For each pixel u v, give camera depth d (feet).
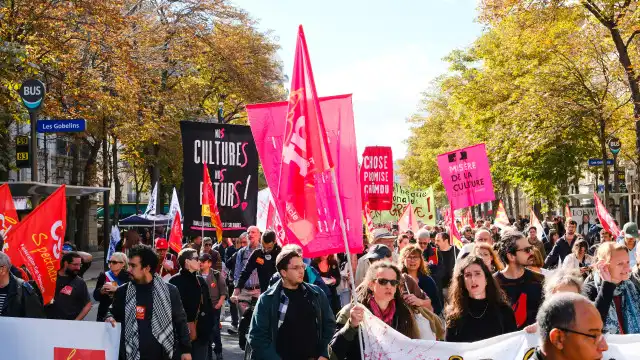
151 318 22.62
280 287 21.43
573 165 112.57
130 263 22.75
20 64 61.00
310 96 19.40
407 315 20.67
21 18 67.92
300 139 19.45
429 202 76.59
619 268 19.80
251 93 137.49
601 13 73.36
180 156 130.11
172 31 122.01
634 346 17.94
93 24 78.02
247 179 44.01
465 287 20.25
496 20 79.56
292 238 19.56
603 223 50.90
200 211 43.57
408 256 28.19
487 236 31.96
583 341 9.86
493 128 100.37
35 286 28.07
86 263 33.06
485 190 52.26
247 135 44.16
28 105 44.96
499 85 112.68
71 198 131.13
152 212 73.15
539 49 89.76
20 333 22.84
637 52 86.38
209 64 132.87
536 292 22.67
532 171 113.80
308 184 19.49
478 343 19.20
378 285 20.21
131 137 94.07
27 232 27.32
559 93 93.25
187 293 30.40
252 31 139.54
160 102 108.37
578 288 18.39
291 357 20.93
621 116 91.61
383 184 51.19
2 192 29.84
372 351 19.75
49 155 157.48
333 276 34.78
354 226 21.70
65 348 22.68
